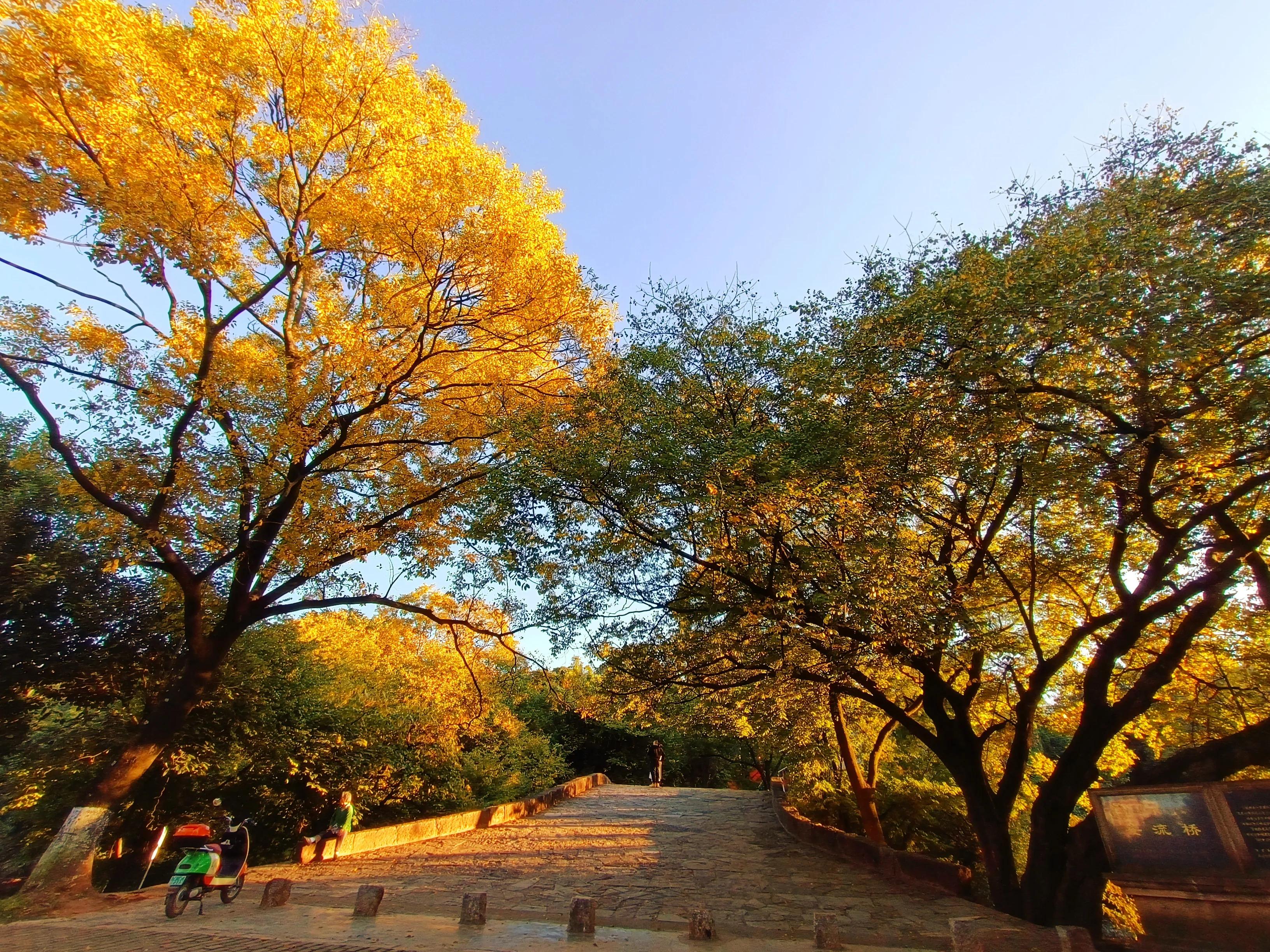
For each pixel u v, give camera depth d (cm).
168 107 1176
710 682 1317
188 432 1291
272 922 941
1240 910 711
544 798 2467
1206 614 1036
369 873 1327
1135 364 852
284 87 1294
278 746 1702
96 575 1605
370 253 1367
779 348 1223
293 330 1384
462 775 2284
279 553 1256
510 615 1581
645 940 880
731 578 1122
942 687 1240
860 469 1047
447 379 1523
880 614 969
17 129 1059
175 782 1695
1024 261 913
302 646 1884
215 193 1271
